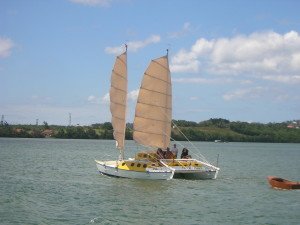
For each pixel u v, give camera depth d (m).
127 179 51.66
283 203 39.03
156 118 54.06
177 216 33.03
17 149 131.75
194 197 41.12
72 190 43.66
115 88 54.59
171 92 54.62
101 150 140.25
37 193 41.59
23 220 30.64
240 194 43.53
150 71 53.38
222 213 34.50
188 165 53.38
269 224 31.36
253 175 64.44
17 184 47.72
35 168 67.62
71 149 143.00
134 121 53.62
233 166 84.62
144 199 39.34
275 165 89.88
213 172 54.22
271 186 49.03
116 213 33.41
